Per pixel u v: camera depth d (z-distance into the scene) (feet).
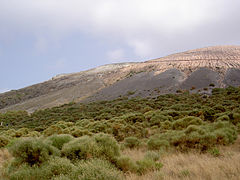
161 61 342.23
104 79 358.84
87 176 13.38
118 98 177.17
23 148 18.93
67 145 20.80
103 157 18.56
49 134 56.34
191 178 14.37
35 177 16.29
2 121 151.43
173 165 18.74
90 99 217.56
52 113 153.17
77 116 114.52
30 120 136.67
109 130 49.16
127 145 32.65
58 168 16.06
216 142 26.55
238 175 13.92
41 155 18.56
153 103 116.98
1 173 19.06
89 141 20.40
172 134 31.50
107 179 13.42
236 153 21.49
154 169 17.88
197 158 20.71
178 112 68.95
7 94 439.63
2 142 41.83
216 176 13.94
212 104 84.23
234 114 47.96
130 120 63.05
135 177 16.01
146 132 45.93
